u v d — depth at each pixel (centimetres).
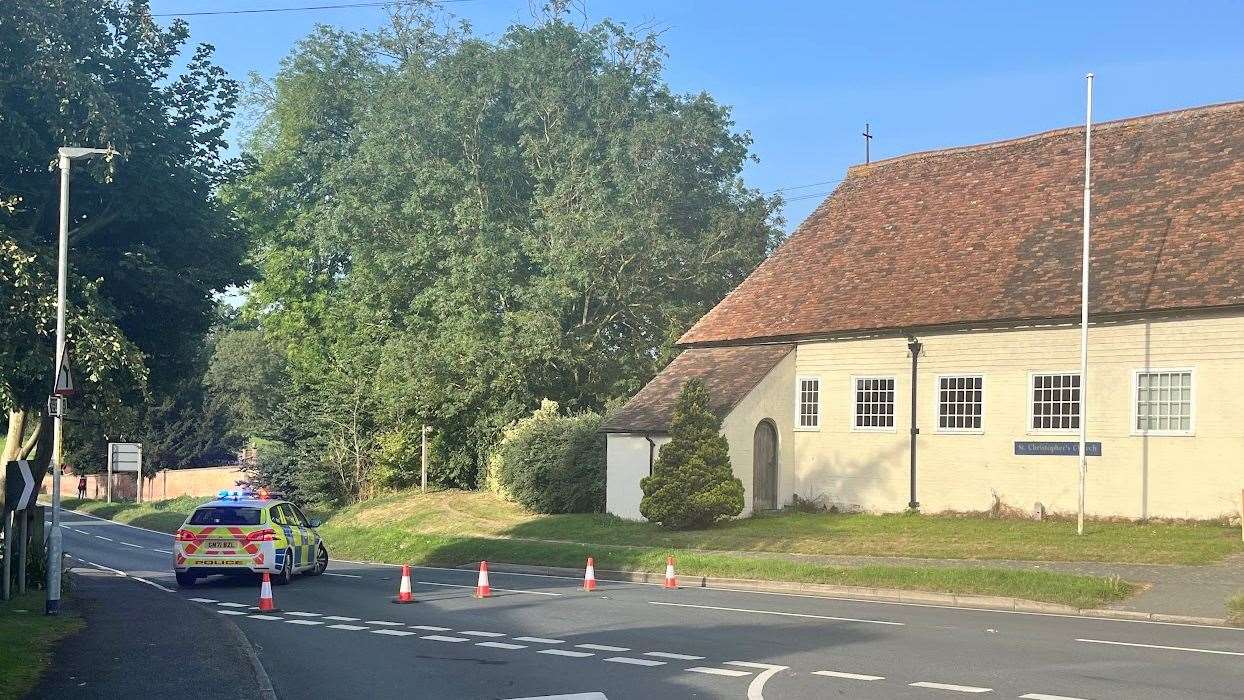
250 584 2642
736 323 3988
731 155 5469
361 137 5781
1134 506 2967
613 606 2031
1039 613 1969
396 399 4966
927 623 1764
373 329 5409
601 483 4041
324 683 1264
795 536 3112
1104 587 2039
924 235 3753
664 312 5012
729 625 1745
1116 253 3164
